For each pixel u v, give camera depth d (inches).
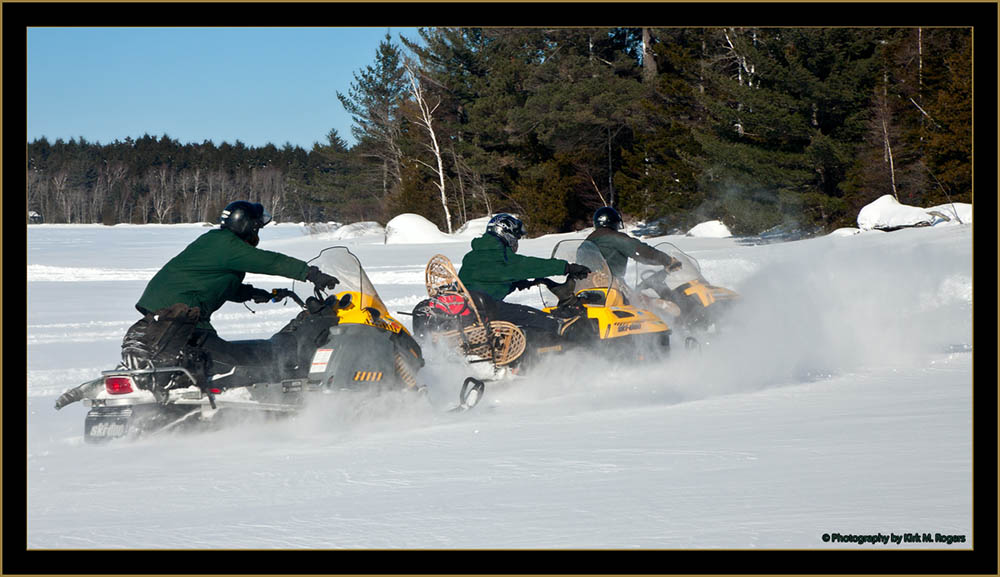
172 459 349.4
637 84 3366.1
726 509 222.4
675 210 3065.9
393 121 4933.6
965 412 361.1
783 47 2662.4
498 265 528.1
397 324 458.3
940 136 2460.6
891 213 2101.4
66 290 1477.6
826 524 203.9
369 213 5137.8
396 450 346.9
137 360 402.3
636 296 587.5
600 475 276.5
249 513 245.1
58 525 234.5
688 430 357.1
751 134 2815.0
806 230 2682.1
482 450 335.6
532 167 3700.8
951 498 222.5
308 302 438.3
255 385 423.2
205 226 7593.5
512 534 209.8
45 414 491.2
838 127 2677.2
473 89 4200.3
